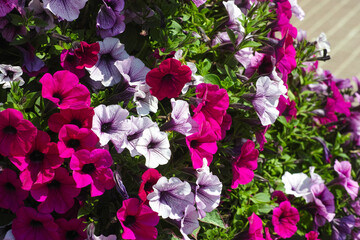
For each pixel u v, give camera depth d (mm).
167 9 834
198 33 870
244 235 872
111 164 693
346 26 2209
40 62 759
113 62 777
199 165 747
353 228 1080
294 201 1011
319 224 979
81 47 740
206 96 768
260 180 919
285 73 907
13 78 727
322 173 1088
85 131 682
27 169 683
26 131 667
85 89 706
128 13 810
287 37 935
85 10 803
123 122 707
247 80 868
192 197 735
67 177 699
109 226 766
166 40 807
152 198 708
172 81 757
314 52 1062
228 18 854
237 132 896
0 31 740
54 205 707
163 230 787
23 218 709
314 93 1150
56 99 682
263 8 896
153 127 710
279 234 906
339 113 1195
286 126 1020
